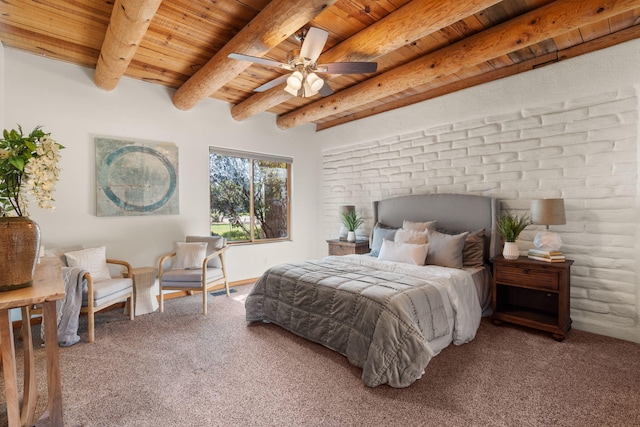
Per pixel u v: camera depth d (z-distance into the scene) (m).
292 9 2.06
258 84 3.88
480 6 2.04
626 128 2.68
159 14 2.49
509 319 2.92
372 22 2.56
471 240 3.33
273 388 2.00
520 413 1.73
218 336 2.80
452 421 1.67
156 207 3.89
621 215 2.71
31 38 2.85
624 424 1.64
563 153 3.02
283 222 5.36
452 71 3.00
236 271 4.69
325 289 2.55
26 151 1.42
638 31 2.59
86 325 3.06
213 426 1.66
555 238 2.81
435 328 2.37
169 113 4.01
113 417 1.73
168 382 2.07
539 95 3.12
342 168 5.21
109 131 3.58
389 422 1.67
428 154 4.05
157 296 3.87
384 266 3.19
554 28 2.32
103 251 3.29
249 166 4.93
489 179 3.51
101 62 2.96
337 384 2.04
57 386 1.49
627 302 2.69
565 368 2.20
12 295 1.23
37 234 1.39
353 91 3.83
